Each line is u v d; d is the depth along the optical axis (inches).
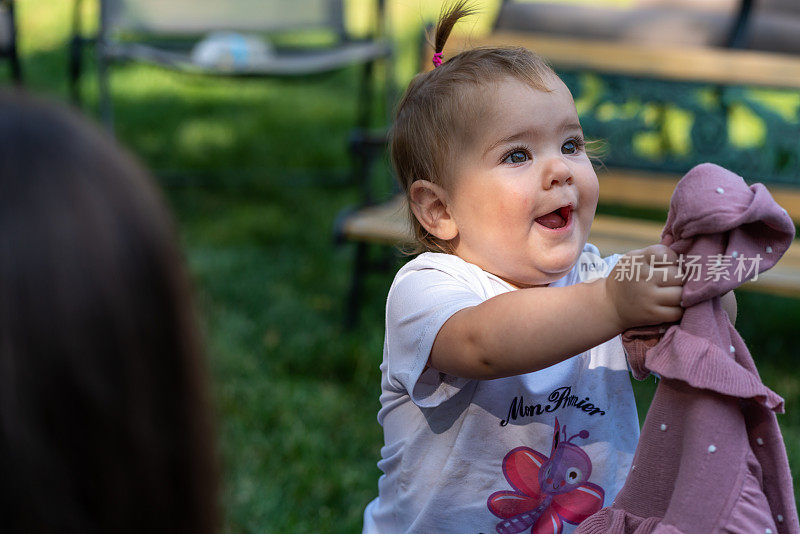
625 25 147.1
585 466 46.7
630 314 34.9
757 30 139.3
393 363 44.3
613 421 47.4
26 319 19.1
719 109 119.6
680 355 34.2
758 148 118.9
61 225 19.7
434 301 42.3
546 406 45.9
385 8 180.2
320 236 162.9
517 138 43.9
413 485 47.5
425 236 50.7
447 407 46.0
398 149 50.4
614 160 123.5
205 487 23.1
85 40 166.2
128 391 20.2
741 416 35.0
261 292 138.3
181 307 22.1
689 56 120.0
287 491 89.0
